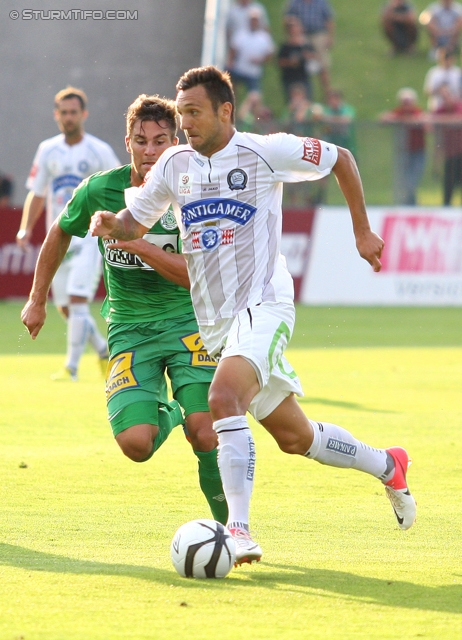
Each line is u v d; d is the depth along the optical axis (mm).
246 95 88188
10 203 67750
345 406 31453
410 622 12406
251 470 15180
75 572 14625
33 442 25797
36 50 78812
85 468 22797
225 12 91375
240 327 15555
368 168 69438
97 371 40000
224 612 12742
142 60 79688
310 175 16094
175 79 80438
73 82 79312
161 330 17906
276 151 15742
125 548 16156
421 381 37219
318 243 67812
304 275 67938
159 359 17844
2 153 76500
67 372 37375
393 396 33562
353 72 103062
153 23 80438
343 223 67875
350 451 16672
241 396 15203
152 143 17328
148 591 13680
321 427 16547
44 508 18984
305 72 86188
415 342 50312
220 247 15703
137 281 17906
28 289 66688
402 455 17141
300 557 15781
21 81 78250
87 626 12133
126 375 17672
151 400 17453
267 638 11742
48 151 36969
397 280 68188
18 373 39062
